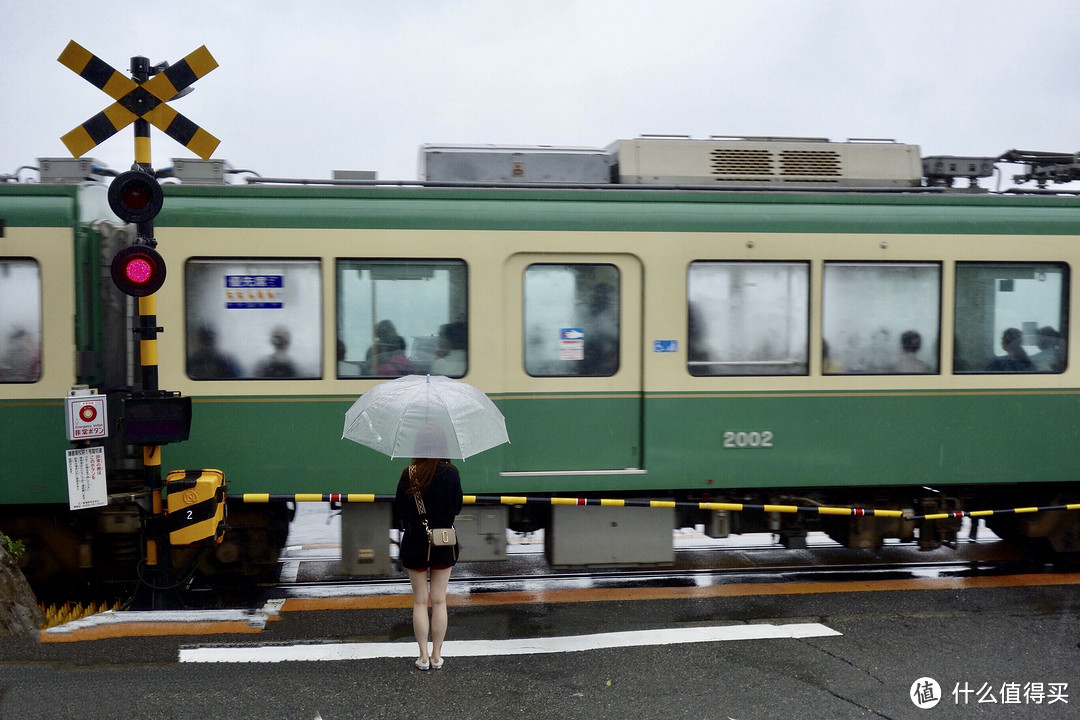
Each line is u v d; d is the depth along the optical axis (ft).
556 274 21.15
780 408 21.85
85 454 17.85
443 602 16.16
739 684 15.87
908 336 22.34
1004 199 22.61
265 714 14.39
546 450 21.22
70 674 15.80
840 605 20.59
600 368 21.40
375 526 20.68
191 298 20.07
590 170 23.39
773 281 21.83
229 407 20.20
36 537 20.80
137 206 17.47
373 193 20.49
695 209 21.50
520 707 14.82
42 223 19.47
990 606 20.56
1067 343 22.94
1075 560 25.22
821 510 22.08
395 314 20.63
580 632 18.54
